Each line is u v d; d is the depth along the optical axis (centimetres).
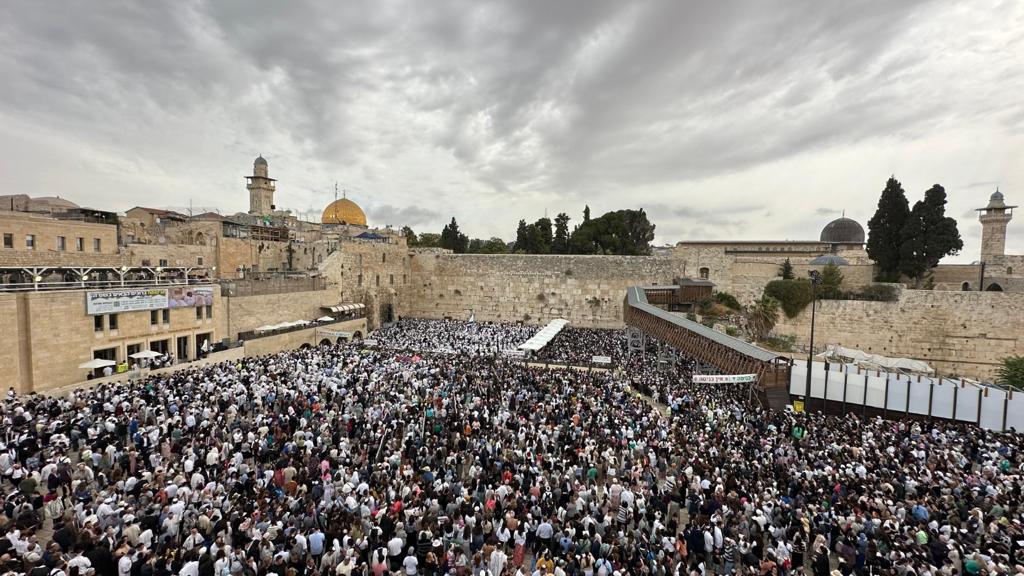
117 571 1057
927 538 1294
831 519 1370
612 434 2064
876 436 2172
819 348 5131
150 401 2212
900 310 4831
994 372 4469
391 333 5584
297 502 1350
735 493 1473
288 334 4500
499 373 3234
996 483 1686
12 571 987
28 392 2786
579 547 1225
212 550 1130
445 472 1673
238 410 2220
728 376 2706
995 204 6022
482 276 6781
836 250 7412
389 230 9219
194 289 3819
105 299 3166
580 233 8025
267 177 9044
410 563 1167
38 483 1481
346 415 2139
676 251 6078
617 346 4941
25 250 3709
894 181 5456
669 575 1172
